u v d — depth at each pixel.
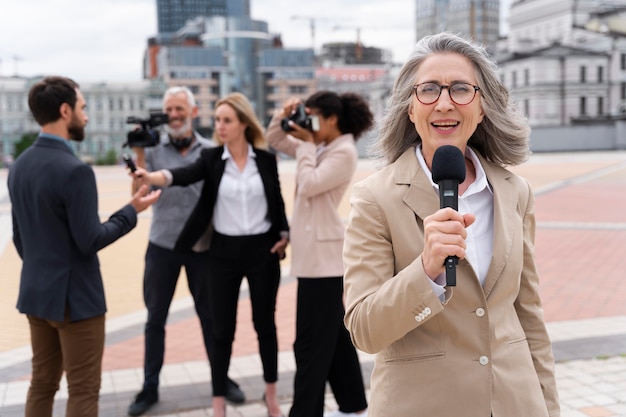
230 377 4.61
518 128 1.94
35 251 3.01
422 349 1.75
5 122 92.56
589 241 10.22
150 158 4.48
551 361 1.97
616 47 71.00
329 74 111.12
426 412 1.71
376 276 1.76
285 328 5.95
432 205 1.78
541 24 87.69
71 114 3.07
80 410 3.03
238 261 3.73
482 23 127.12
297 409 3.47
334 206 3.60
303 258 3.52
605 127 56.19
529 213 1.99
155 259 4.26
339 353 3.71
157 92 96.44
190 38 128.38
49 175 2.96
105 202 18.12
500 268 1.80
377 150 2.02
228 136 3.77
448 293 1.63
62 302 2.96
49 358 3.18
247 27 119.31
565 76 70.69
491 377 1.73
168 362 5.00
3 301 7.23
